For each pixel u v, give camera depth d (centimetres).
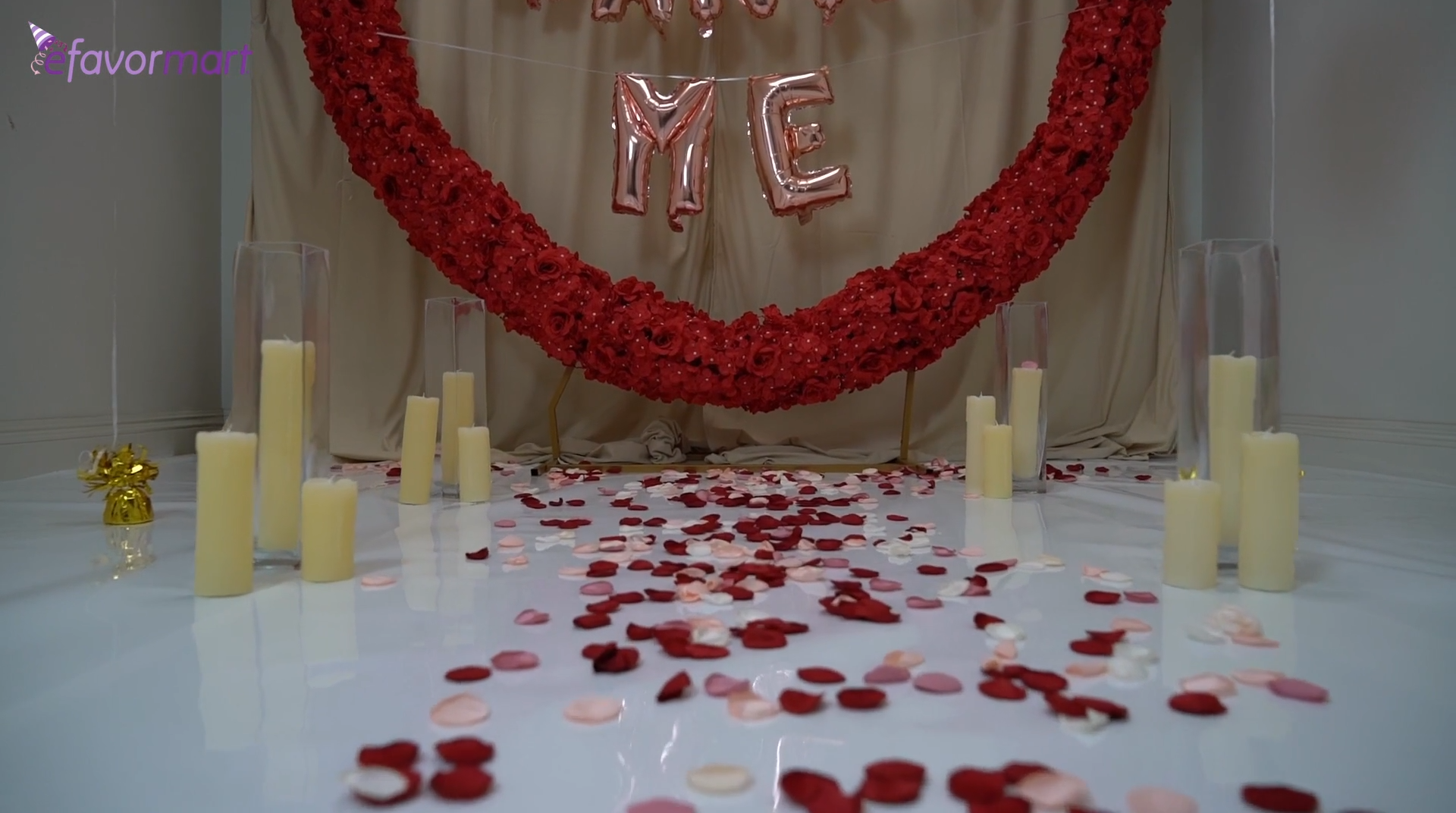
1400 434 237
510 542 152
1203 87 328
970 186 300
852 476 241
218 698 83
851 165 303
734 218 308
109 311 256
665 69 302
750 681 88
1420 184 229
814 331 251
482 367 206
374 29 243
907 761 69
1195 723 78
